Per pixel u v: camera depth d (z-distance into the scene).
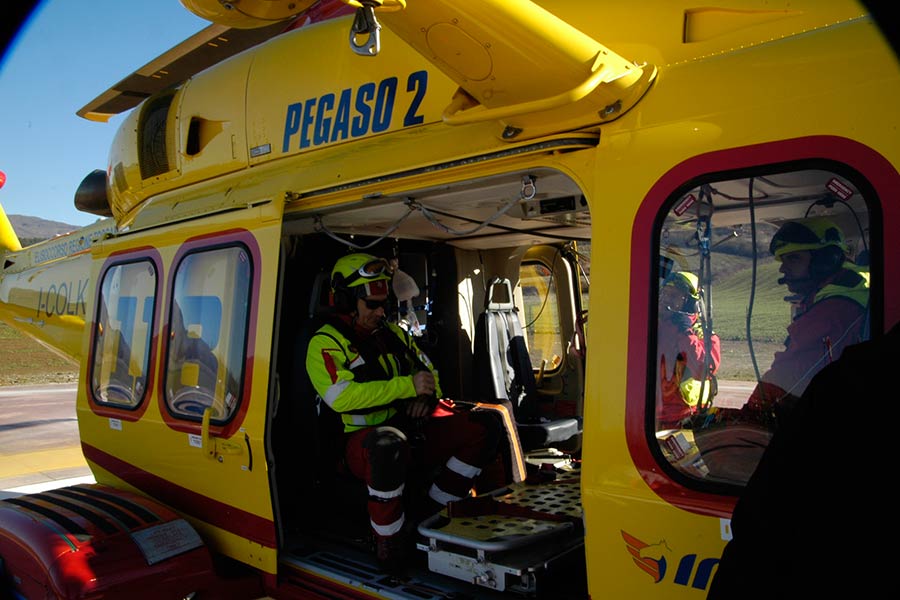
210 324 3.14
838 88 1.77
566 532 2.72
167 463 3.36
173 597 2.84
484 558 2.50
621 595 1.98
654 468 1.94
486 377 4.04
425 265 4.08
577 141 2.14
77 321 5.45
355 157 2.80
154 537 2.93
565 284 4.47
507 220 3.31
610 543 2.00
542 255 4.55
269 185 3.10
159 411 3.40
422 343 4.06
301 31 3.30
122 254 3.83
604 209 2.06
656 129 2.01
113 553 2.81
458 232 2.63
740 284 1.88
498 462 3.63
